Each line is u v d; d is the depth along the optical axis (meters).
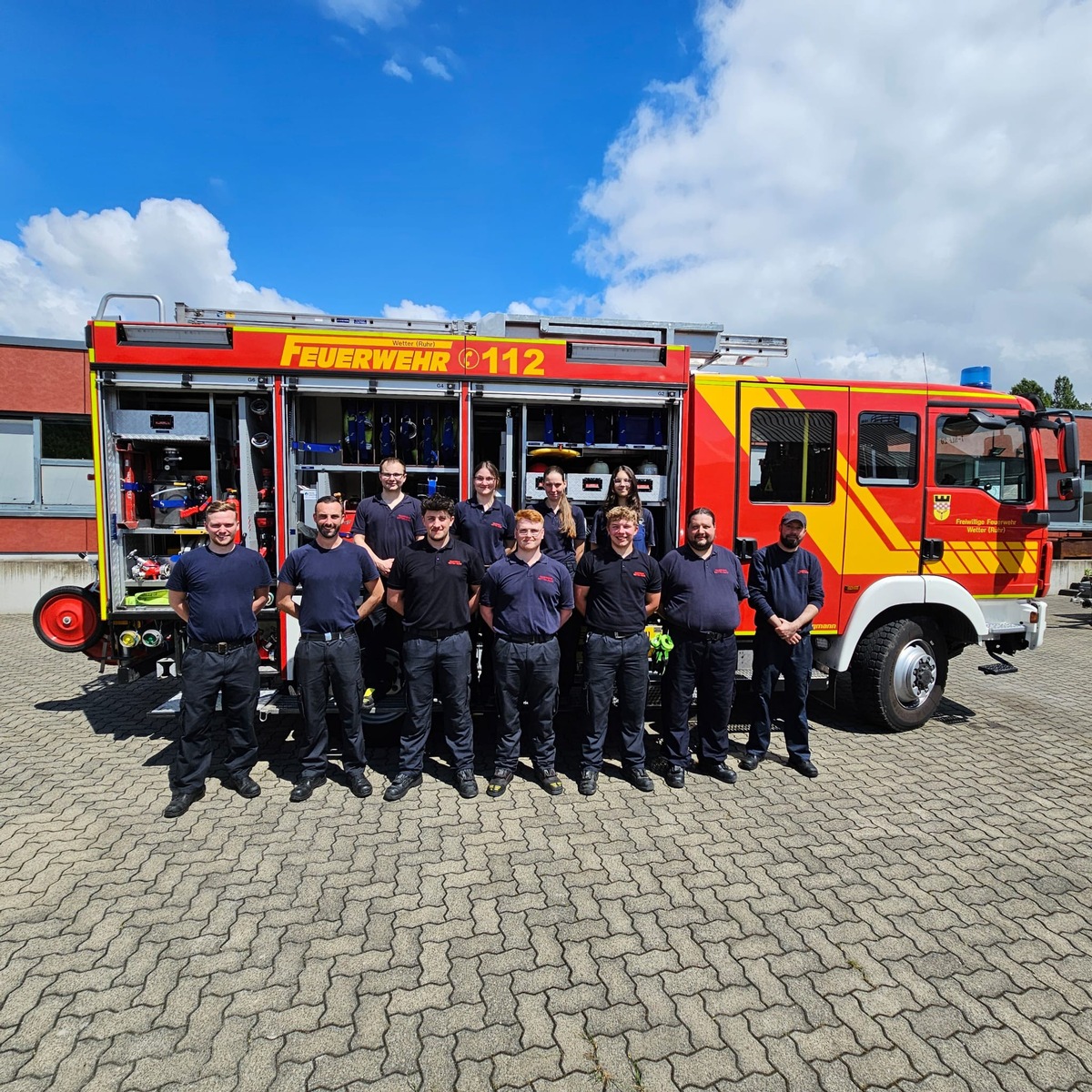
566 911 2.70
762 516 4.52
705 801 3.74
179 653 4.21
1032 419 4.86
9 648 7.62
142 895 2.77
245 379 4.07
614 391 4.35
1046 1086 1.90
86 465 10.07
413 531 4.13
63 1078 1.87
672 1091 1.87
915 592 4.66
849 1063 1.97
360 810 3.57
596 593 3.80
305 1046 2.01
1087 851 3.26
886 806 3.71
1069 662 7.64
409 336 4.15
